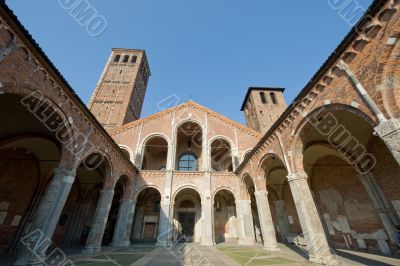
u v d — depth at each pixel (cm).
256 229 2594
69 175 986
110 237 2373
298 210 1048
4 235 1353
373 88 683
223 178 2147
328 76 894
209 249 1534
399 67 636
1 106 956
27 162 1503
